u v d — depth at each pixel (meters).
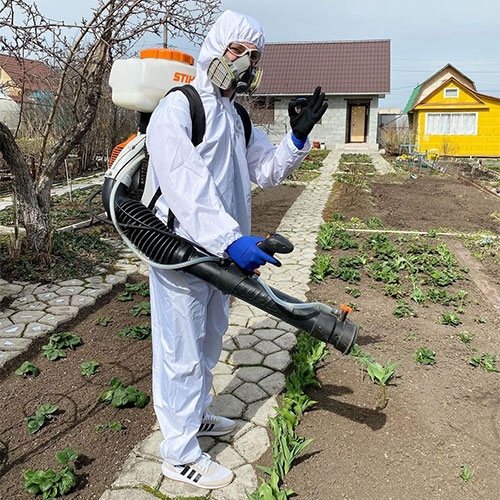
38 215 5.36
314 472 2.57
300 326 2.16
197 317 2.26
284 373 3.51
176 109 2.04
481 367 3.72
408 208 10.28
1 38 4.49
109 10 4.65
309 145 2.44
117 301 4.67
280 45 28.17
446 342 4.11
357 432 2.90
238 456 2.65
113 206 2.23
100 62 5.16
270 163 2.49
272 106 26.12
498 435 2.93
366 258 6.39
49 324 4.02
